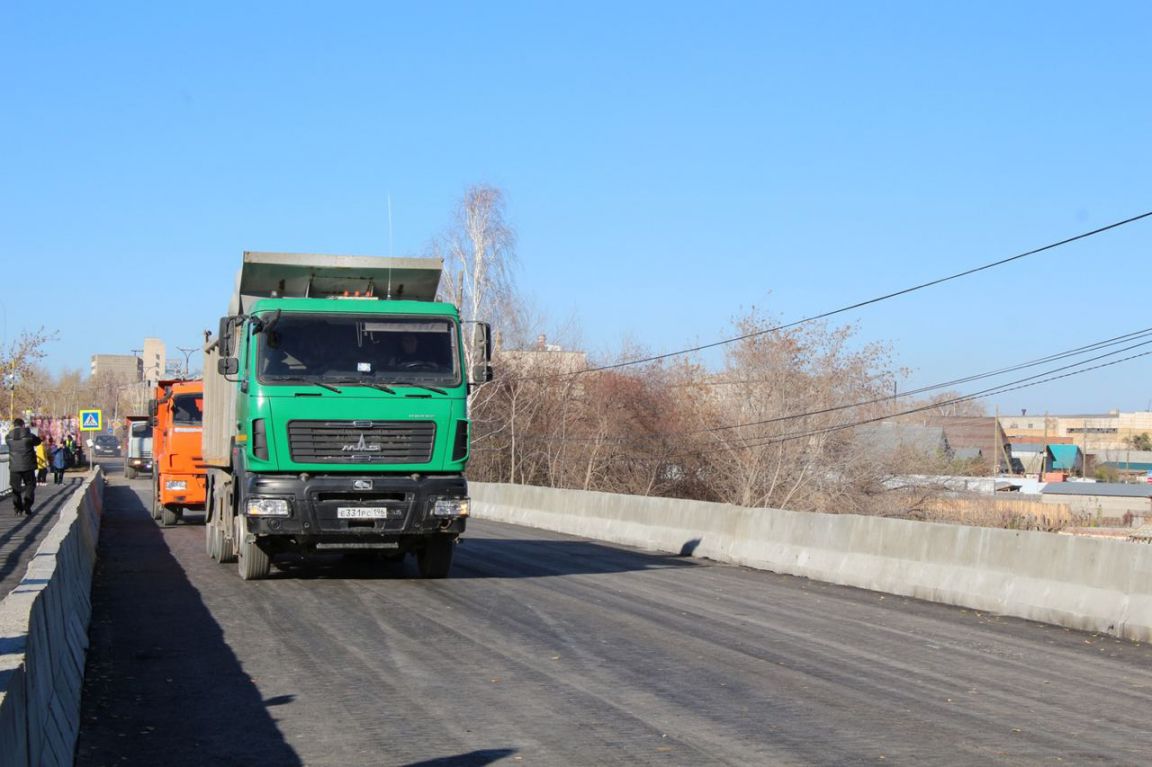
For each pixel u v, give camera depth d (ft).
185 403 88.48
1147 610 38.45
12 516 90.74
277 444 48.70
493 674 31.30
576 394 170.91
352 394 49.44
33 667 19.97
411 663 32.78
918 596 48.70
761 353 146.20
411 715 26.71
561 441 167.32
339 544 49.83
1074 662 34.37
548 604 44.65
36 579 27.96
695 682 30.40
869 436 142.82
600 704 27.81
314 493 48.49
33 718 19.10
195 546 71.61
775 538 60.18
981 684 30.76
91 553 60.49
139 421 208.13
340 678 30.78
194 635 37.42
